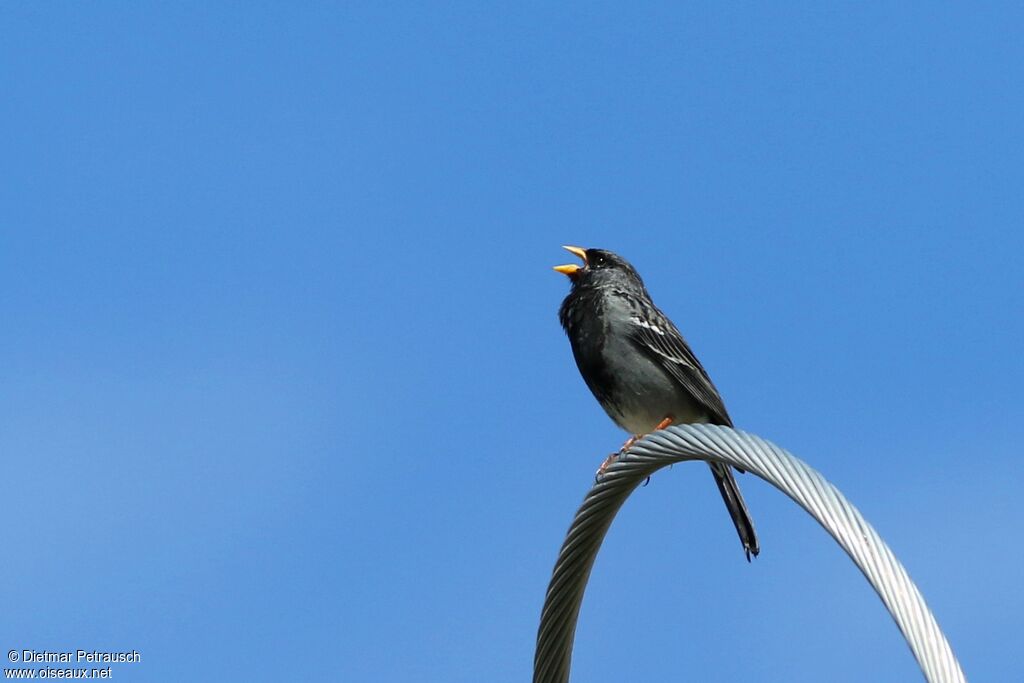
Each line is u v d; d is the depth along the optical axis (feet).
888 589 23.97
